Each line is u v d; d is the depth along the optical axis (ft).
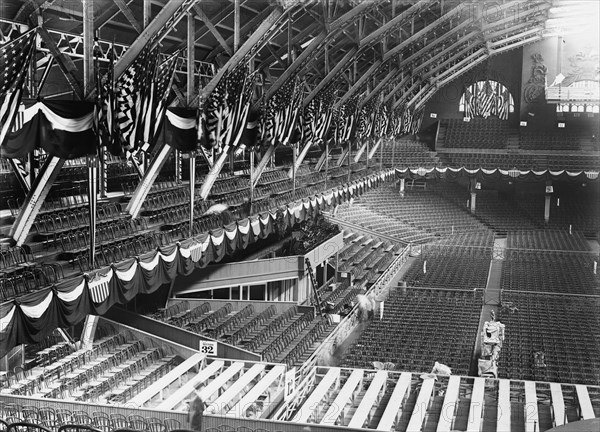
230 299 146.20
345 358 116.26
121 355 101.76
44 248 89.97
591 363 116.67
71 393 86.84
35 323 70.33
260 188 160.15
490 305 161.68
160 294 129.80
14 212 93.86
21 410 73.15
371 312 147.33
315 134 148.36
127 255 95.66
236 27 104.42
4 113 61.31
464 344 124.77
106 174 120.88
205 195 124.98
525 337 132.05
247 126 121.29
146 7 77.87
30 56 62.13
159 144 105.60
